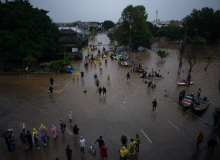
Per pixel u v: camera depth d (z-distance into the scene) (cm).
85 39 7212
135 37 5803
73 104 2145
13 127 1670
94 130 1619
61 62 3453
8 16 3569
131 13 5931
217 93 2453
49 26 4331
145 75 3180
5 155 1316
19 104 2144
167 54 5319
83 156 1304
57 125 1697
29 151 1355
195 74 3369
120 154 1281
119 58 4612
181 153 1335
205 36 7006
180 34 7200
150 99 2291
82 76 3172
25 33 3538
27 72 3456
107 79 3100
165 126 1688
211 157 1295
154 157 1295
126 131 1605
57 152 1345
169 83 2884
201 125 1708
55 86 2756
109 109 2022
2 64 3941
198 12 6919
